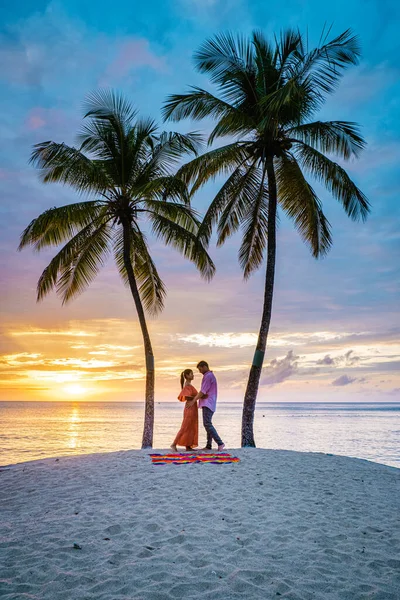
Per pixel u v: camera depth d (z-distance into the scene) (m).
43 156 12.90
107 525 5.21
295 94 11.56
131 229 14.75
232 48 12.80
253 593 3.65
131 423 51.41
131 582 3.79
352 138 12.38
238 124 12.73
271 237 13.13
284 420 66.88
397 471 9.32
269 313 12.97
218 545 4.64
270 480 7.62
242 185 13.65
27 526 5.23
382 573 4.07
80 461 9.63
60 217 13.02
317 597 3.61
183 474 7.89
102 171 13.76
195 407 10.65
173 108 12.75
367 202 12.80
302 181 13.05
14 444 26.12
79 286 15.22
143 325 13.98
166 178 13.38
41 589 3.66
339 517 5.70
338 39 11.66
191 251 14.20
